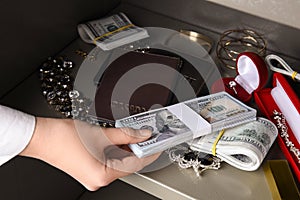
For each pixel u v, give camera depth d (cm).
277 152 79
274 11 100
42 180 107
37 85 91
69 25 98
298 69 100
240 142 73
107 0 108
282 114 84
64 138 71
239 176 75
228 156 74
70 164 72
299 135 79
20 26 85
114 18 105
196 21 109
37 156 73
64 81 91
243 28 104
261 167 77
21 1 83
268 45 103
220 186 74
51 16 92
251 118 78
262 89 88
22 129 69
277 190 71
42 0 88
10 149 70
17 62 88
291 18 99
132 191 130
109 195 130
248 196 73
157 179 74
